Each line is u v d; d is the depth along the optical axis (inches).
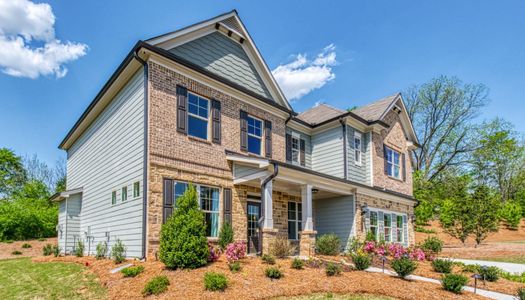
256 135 558.6
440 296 316.2
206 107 486.0
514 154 1529.3
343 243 606.9
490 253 673.6
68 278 365.7
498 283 384.8
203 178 453.7
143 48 413.4
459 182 1264.8
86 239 577.9
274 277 330.3
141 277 321.7
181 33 462.9
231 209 477.7
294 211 618.2
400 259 401.4
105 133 539.2
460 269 457.1
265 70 581.0
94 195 565.6
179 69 452.8
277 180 467.5
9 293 332.5
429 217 1176.8
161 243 349.7
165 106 429.7
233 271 334.0
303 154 695.7
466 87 1512.1
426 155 1572.3
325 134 702.5
